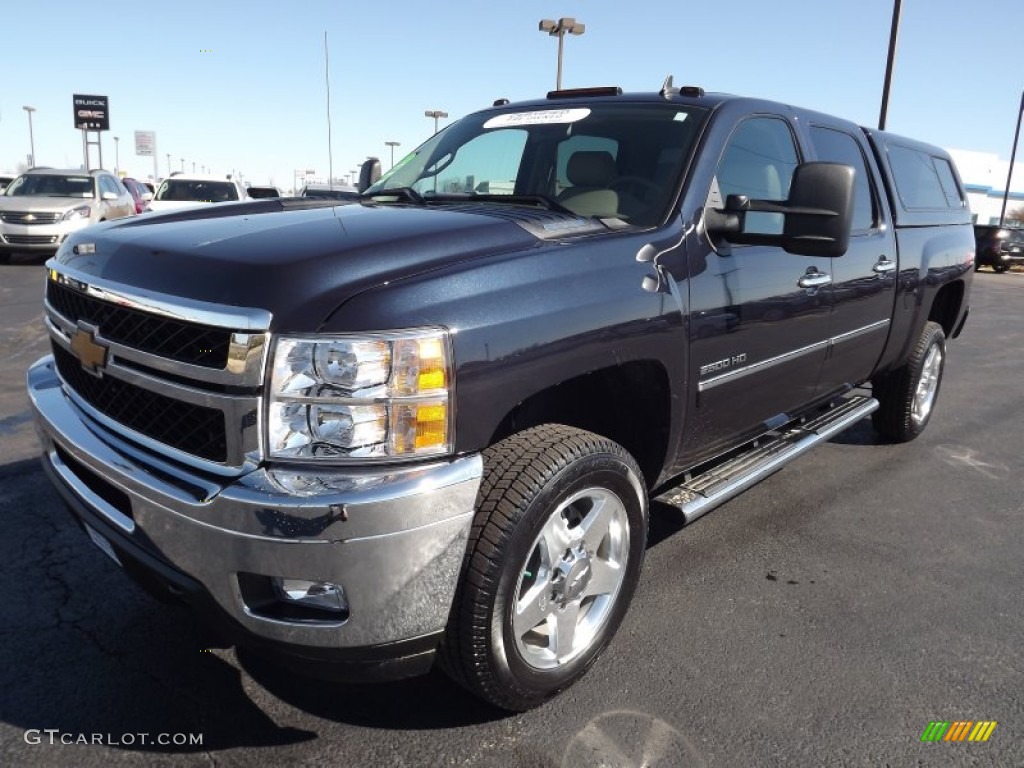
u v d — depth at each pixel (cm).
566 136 344
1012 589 346
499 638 225
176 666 271
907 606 328
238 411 195
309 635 204
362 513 192
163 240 239
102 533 233
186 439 211
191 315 201
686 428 297
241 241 228
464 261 225
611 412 292
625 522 267
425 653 218
